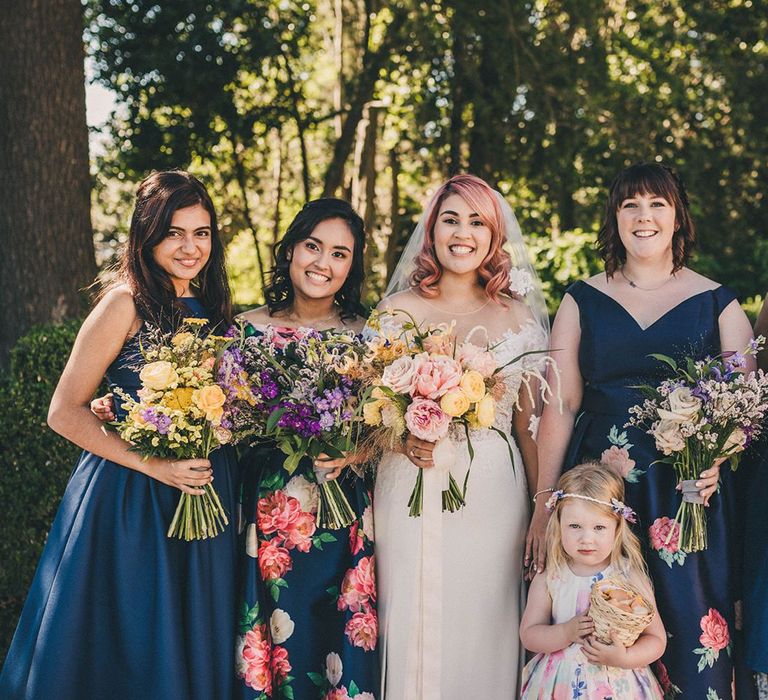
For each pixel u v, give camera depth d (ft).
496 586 10.78
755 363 10.41
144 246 10.23
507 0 31.01
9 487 15.07
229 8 31.53
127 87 33.04
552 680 9.79
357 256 11.34
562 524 10.12
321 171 45.34
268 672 10.09
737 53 37.24
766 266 38.63
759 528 10.09
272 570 10.31
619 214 10.64
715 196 40.42
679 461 9.80
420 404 9.52
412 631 10.51
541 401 11.24
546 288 29.58
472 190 10.97
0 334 20.63
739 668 10.19
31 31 20.54
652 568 10.12
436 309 11.25
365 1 35.35
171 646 9.46
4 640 14.55
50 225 20.74
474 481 10.68
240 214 41.96
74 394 9.98
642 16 36.29
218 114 34.12
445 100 33.53
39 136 20.65
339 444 9.78
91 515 9.73
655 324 10.45
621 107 35.65
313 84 44.55
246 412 9.95
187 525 9.69
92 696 9.54
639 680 9.64
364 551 10.58
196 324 10.05
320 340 10.01
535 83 32.37
